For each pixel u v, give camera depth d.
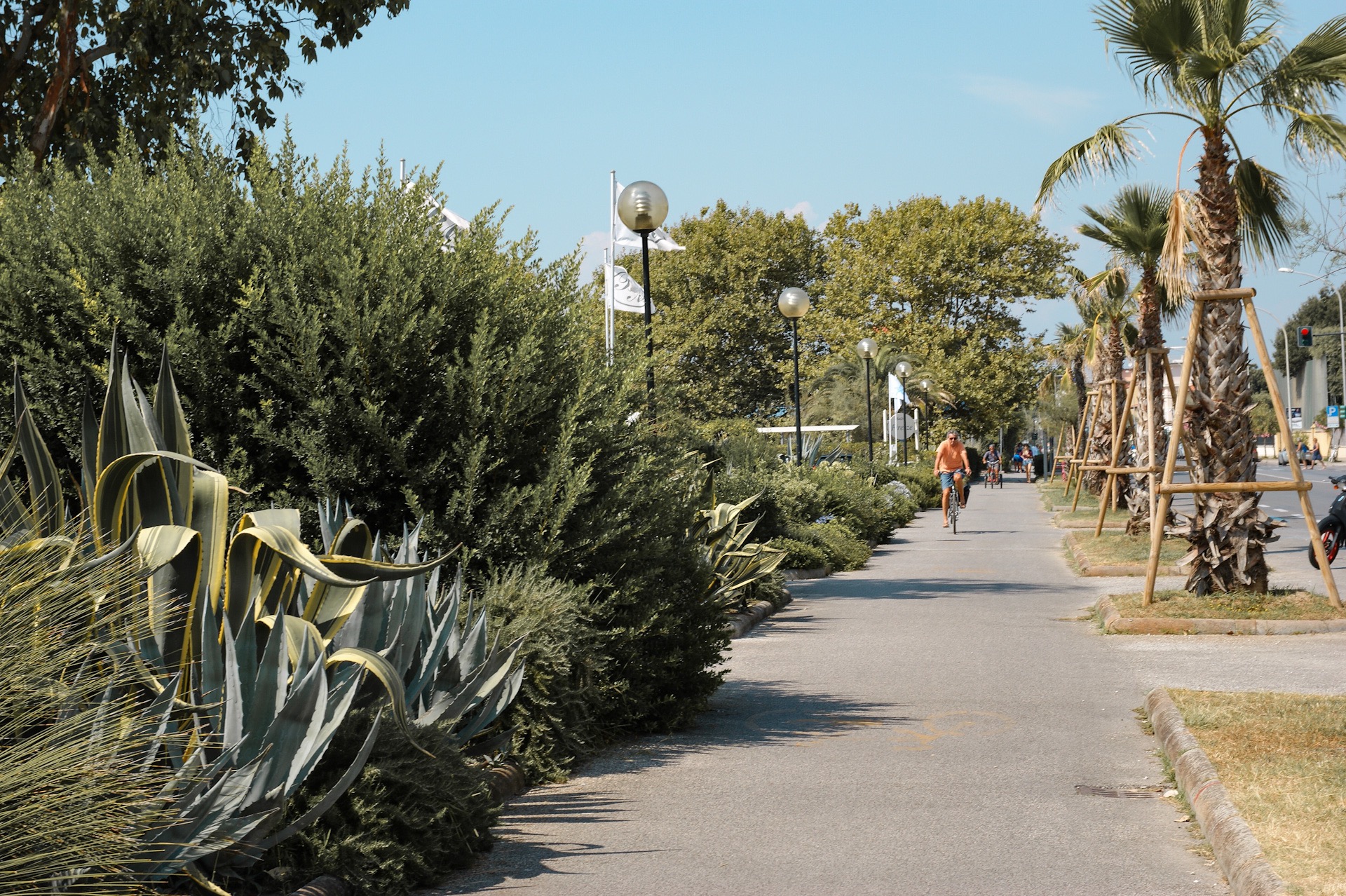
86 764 3.55
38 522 4.45
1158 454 22.61
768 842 5.64
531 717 6.94
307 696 4.57
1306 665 10.23
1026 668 10.56
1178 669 10.27
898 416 54.00
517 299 8.27
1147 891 4.88
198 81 18.02
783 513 20.77
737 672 10.76
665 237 21.66
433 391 7.82
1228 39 12.70
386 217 8.12
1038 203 13.80
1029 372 70.38
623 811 6.24
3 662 3.49
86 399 5.38
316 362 7.43
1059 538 26.66
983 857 5.36
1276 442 107.88
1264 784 5.88
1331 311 99.38
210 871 4.50
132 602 4.51
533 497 7.62
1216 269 13.39
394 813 5.02
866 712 8.80
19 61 18.03
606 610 7.79
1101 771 6.95
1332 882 4.42
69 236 7.86
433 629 6.55
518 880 5.15
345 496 7.54
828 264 76.81
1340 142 12.34
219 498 5.15
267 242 7.81
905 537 29.06
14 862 3.38
